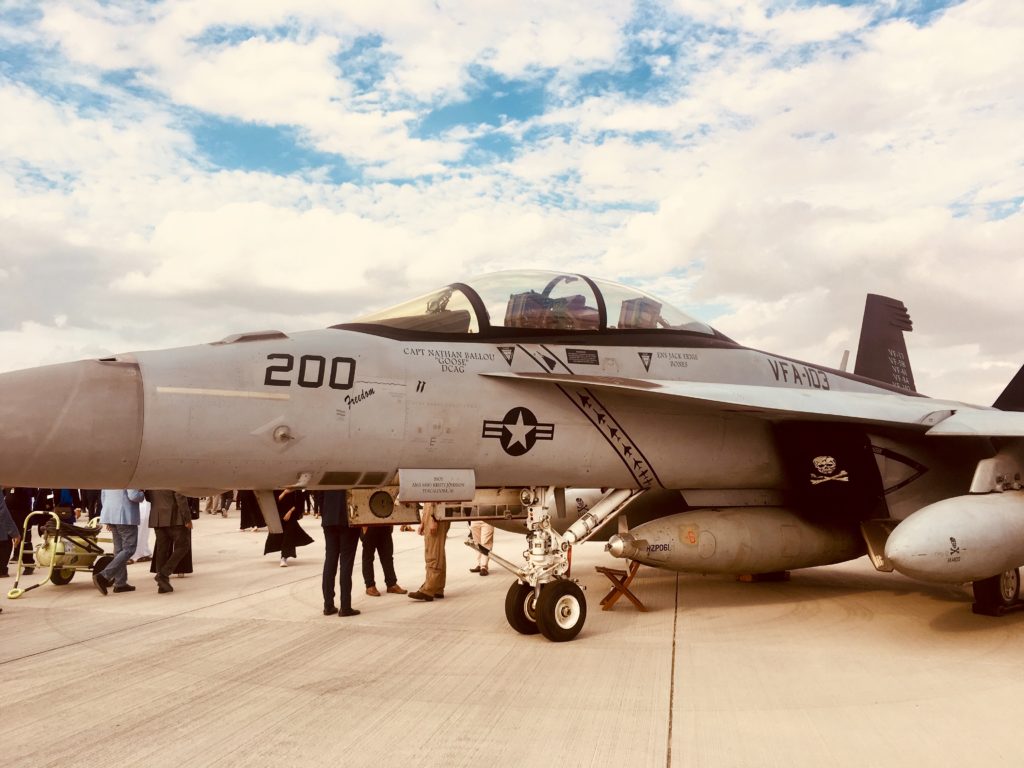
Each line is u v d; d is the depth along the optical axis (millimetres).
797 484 8023
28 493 12086
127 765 3732
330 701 4727
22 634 6750
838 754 3797
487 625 7000
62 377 5012
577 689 4941
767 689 4914
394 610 7766
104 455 4949
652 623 7023
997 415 7527
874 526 7922
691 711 4477
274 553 12781
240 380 5441
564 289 7125
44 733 4188
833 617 7273
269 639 6469
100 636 6641
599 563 11367
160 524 8820
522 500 6770
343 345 5941
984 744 3920
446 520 6484
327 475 5801
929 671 5336
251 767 3693
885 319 14234
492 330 6570
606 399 6793
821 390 8477
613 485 7090
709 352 7633
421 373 6055
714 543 7297
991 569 6258
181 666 5602
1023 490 7184
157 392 5152
